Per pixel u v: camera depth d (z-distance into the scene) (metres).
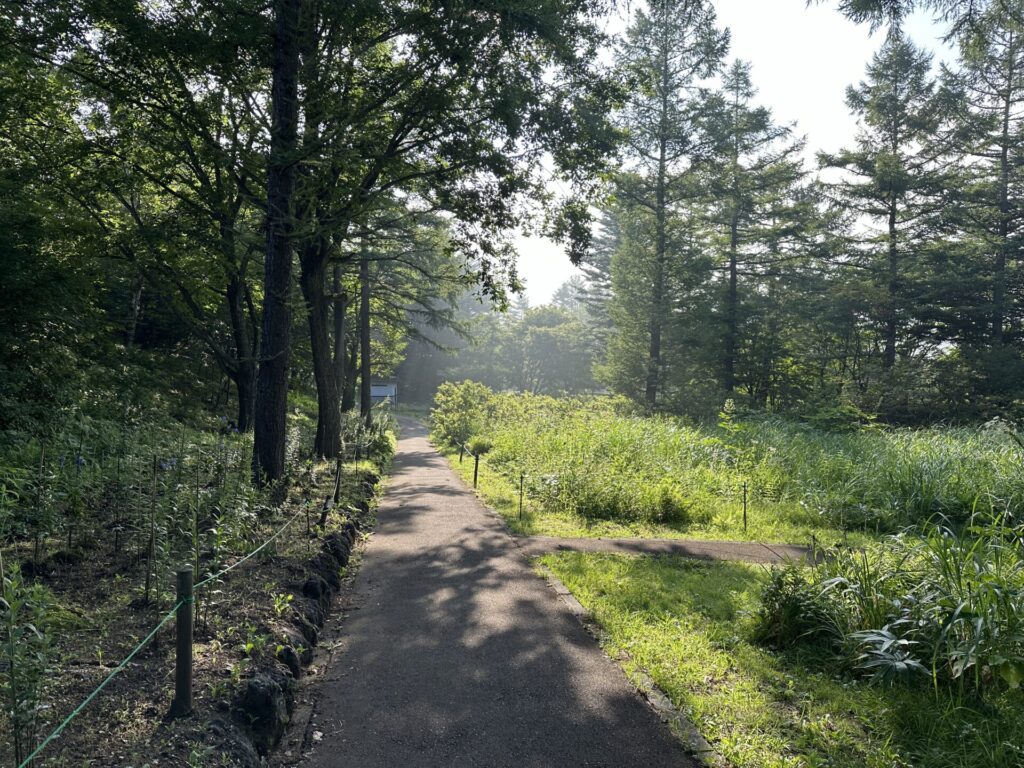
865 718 4.57
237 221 15.78
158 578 5.54
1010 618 4.87
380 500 14.11
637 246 36.19
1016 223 33.62
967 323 34.59
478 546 9.79
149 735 3.61
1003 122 33.09
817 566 6.86
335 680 5.17
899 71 34.44
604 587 7.74
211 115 13.21
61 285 13.16
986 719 4.46
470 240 15.26
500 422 27.47
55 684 3.87
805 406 31.12
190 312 19.34
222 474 9.68
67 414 11.20
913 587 5.71
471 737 4.34
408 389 83.50
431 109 12.61
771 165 35.12
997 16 9.19
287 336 12.09
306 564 7.32
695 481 13.92
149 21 10.44
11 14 10.48
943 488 12.63
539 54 13.41
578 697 4.95
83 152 14.48
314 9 11.50
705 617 6.79
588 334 77.31
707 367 36.56
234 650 4.79
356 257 20.98
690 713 4.65
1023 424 24.12
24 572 5.91
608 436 17.20
